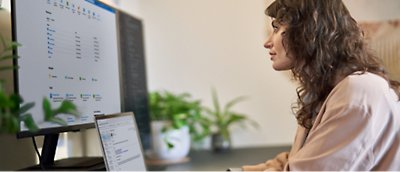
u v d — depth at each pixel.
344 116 0.91
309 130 1.07
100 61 1.25
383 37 2.04
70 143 1.40
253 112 2.48
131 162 1.11
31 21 0.93
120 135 1.09
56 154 1.25
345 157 0.89
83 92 1.13
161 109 2.21
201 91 2.51
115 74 1.36
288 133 2.44
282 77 2.43
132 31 1.86
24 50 0.90
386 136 0.93
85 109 1.12
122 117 1.14
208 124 2.38
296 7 1.06
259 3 2.45
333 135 0.91
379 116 0.92
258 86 2.47
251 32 2.46
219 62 2.50
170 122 2.12
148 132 2.01
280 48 1.12
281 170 1.12
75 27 1.11
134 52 1.86
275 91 2.45
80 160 1.16
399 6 2.04
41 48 0.96
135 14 2.44
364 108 0.90
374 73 1.04
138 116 1.84
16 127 0.70
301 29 1.05
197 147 2.46
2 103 0.66
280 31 1.12
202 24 2.52
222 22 2.50
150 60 2.54
